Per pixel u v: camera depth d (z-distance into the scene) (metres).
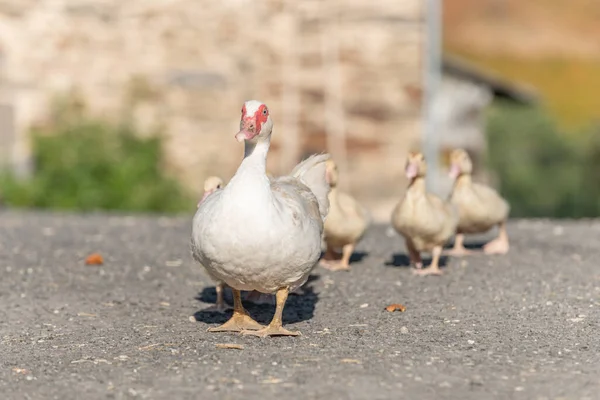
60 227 16.33
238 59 22.45
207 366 7.75
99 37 22.25
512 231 16.22
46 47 22.06
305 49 22.38
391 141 22.59
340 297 10.55
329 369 7.62
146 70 22.39
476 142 30.34
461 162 12.88
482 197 13.04
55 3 22.06
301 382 7.28
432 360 7.89
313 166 9.91
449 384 7.23
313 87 22.42
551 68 84.25
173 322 9.48
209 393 7.07
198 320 9.55
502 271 11.97
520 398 6.92
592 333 8.84
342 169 22.48
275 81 22.44
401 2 22.39
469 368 7.66
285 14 22.36
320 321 9.43
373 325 9.22
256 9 22.34
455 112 29.97
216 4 22.33
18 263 12.44
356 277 11.66
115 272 11.98
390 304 10.18
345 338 8.69
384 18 22.39
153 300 10.52
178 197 21.86
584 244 14.39
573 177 36.75
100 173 21.73
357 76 22.44
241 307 9.12
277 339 8.64
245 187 8.25
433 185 22.84
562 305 10.02
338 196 12.02
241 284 8.61
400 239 15.17
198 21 22.36
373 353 8.12
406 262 12.74
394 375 7.46
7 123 21.92
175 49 22.39
